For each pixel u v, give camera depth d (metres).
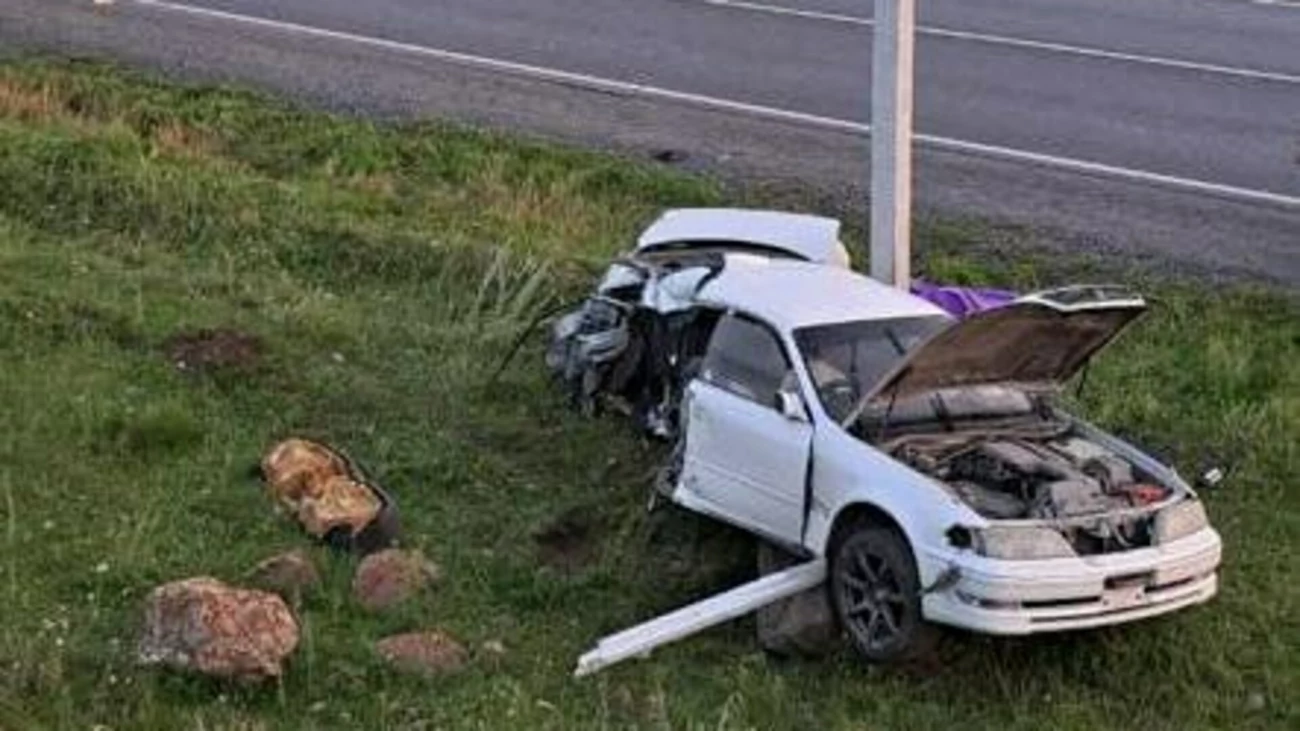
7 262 16.67
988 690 11.23
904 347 12.33
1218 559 11.50
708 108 21.75
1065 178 19.53
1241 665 11.68
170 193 18.59
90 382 14.36
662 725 10.34
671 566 12.60
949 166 19.84
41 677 10.18
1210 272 17.47
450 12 25.33
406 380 15.15
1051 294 11.62
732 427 12.32
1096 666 11.46
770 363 12.34
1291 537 13.20
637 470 13.66
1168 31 24.78
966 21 25.19
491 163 20.14
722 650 11.58
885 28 13.47
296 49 23.62
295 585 11.49
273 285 16.97
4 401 13.85
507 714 10.34
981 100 21.78
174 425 13.55
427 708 10.38
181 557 11.90
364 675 10.63
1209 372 15.45
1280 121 21.06
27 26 24.23
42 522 12.20
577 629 11.77
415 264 17.58
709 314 13.48
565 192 19.44
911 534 11.05
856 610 11.49
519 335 15.96
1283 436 14.39
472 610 11.80
